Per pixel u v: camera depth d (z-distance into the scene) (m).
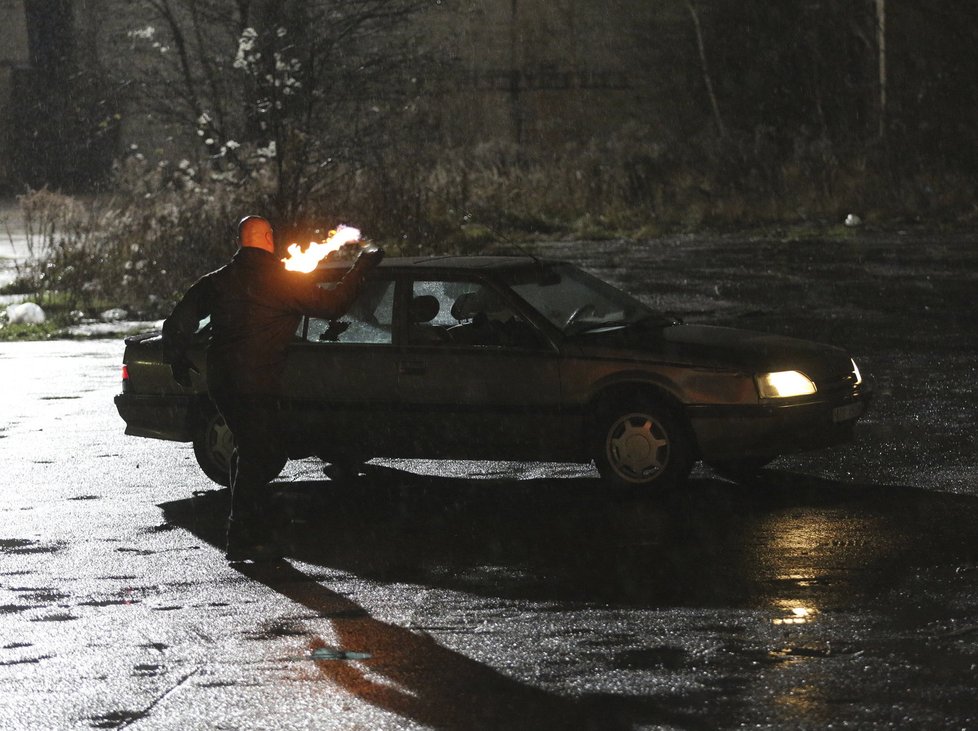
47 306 52.06
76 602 16.34
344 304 18.55
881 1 87.62
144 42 77.06
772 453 20.73
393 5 73.88
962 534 18.33
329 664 13.93
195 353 22.84
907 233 70.50
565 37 106.19
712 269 58.16
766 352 21.14
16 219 100.38
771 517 19.61
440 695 12.97
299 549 18.78
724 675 13.25
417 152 71.12
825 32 101.25
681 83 106.00
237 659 14.15
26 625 15.46
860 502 20.38
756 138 89.75
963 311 43.19
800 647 14.00
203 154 65.75
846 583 16.23
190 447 26.67
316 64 64.44
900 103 87.25
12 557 18.52
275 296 18.27
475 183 81.19
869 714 12.12
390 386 21.62
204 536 19.59
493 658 13.99
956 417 26.83
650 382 20.77
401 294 21.89
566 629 14.86
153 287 52.81
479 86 105.00
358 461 24.50
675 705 12.50
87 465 24.92
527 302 21.50
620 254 65.75
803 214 79.12
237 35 66.25
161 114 69.00
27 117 112.56
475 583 16.84
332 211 58.16
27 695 13.20
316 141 60.31
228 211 55.66
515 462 24.33
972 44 86.12
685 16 105.56
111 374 36.62
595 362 20.91
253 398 18.23
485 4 104.44
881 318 42.25
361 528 19.91
